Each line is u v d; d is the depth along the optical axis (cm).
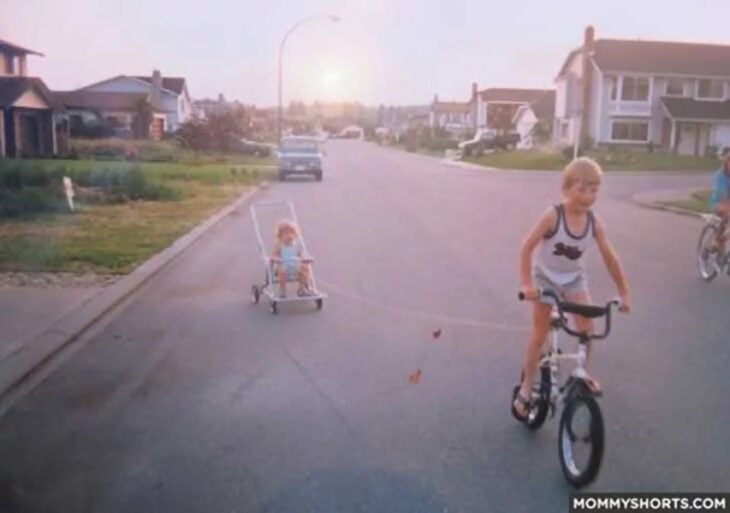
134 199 2150
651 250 1381
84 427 525
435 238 1509
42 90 3784
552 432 518
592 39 5741
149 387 609
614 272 470
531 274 471
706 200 2400
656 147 5609
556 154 5272
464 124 12356
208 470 459
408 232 1600
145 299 937
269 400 580
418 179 3572
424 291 994
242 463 468
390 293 980
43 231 1471
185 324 815
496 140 6500
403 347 729
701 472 460
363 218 1859
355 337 765
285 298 870
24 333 741
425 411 558
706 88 5681
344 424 533
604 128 5659
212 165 3928
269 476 451
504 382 625
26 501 420
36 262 1127
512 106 9138
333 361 682
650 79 5603
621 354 705
